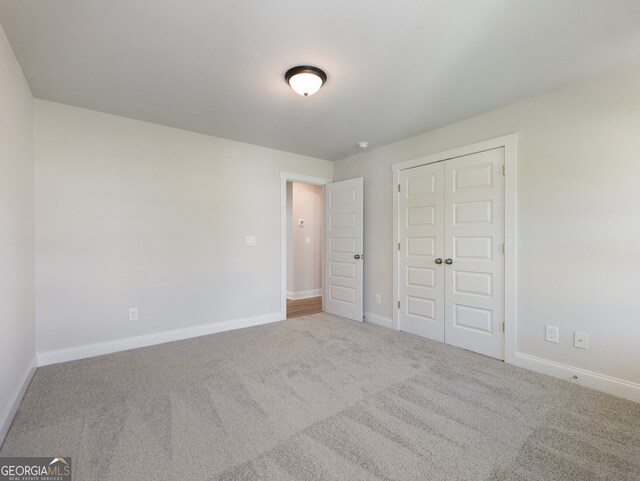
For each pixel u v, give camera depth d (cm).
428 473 146
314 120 312
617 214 221
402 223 369
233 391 221
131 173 307
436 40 187
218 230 363
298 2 156
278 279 413
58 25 173
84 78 231
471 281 304
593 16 166
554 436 174
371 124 321
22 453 157
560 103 246
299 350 303
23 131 226
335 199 448
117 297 299
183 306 338
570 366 241
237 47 194
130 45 192
